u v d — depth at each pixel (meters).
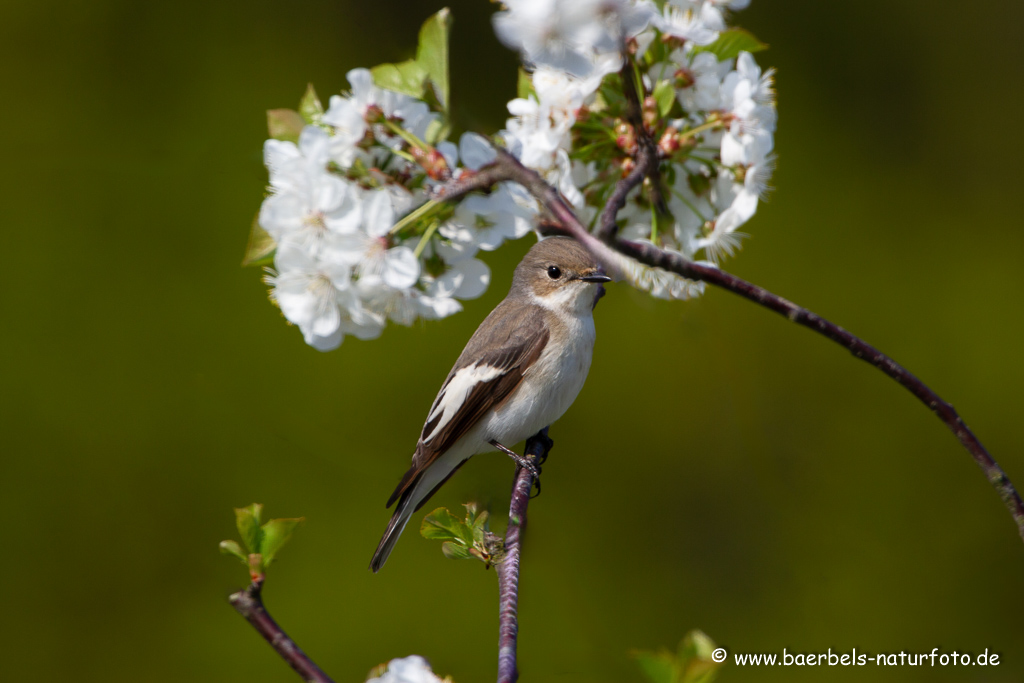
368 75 4.89
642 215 4.93
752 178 4.92
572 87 4.91
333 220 4.89
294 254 4.89
